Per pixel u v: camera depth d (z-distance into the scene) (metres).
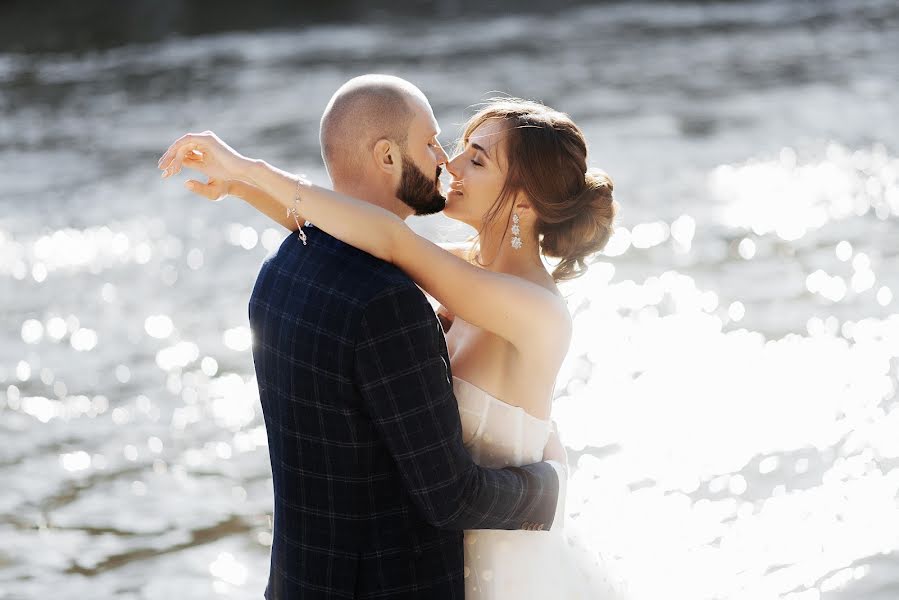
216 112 19.83
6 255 12.35
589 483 6.51
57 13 35.28
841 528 5.89
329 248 2.96
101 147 17.64
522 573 3.27
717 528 5.94
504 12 34.66
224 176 3.06
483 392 3.29
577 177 3.33
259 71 24.16
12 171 16.31
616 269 10.93
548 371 3.28
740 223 12.41
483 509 2.94
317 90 21.44
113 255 12.22
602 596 3.53
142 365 8.93
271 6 36.28
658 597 5.23
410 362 2.81
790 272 10.58
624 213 12.96
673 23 31.14
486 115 3.40
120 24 33.09
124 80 23.91
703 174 14.63
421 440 2.84
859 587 5.32
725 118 18.09
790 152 15.62
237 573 5.77
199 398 8.20
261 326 3.05
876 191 13.52
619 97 20.06
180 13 34.94
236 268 11.59
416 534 2.97
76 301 10.70
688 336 8.95
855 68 22.50
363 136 3.03
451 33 29.98
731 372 8.13
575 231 3.37
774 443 6.93
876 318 9.10
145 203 14.33
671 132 17.12
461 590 3.03
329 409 2.88
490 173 3.32
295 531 3.03
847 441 6.90
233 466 7.06
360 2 37.03
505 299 3.12
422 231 11.36
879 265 10.62
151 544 6.08
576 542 3.55
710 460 6.73
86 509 6.54
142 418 7.86
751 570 5.50
